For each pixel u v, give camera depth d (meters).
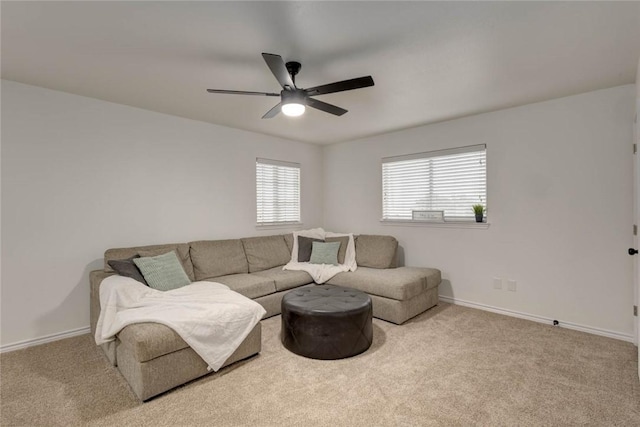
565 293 3.09
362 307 2.58
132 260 2.83
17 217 2.67
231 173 4.20
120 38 2.00
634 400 1.90
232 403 1.90
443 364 2.36
